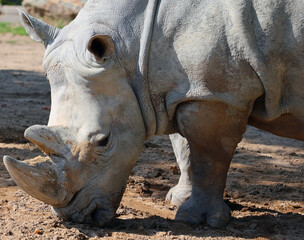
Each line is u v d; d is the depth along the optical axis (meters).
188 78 13.27
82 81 12.88
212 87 13.22
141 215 15.07
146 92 13.41
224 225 14.43
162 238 13.11
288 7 13.14
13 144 22.38
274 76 13.23
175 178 19.75
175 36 13.24
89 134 12.77
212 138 13.84
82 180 12.91
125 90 13.20
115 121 13.10
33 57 58.16
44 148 12.55
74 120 12.87
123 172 13.37
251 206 17.06
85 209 13.12
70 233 12.77
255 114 14.05
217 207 14.46
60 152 12.67
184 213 14.49
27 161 12.51
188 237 13.30
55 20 69.56
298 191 19.03
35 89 39.25
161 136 26.48
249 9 13.13
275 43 13.16
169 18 13.27
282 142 27.44
